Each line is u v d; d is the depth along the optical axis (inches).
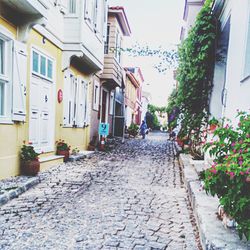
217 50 339.3
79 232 144.2
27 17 236.4
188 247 131.6
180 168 352.5
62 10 328.8
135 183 259.0
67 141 380.2
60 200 196.5
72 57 360.5
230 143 130.6
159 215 174.4
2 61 228.4
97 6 426.3
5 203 184.5
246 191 111.3
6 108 230.5
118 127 745.0
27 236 137.6
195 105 375.2
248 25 181.6
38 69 283.7
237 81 198.7
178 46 430.0
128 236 141.8
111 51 555.5
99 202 195.9
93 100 512.4
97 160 387.2
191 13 461.7
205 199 172.7
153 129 1932.8
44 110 306.0
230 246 109.1
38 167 254.5
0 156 222.2
